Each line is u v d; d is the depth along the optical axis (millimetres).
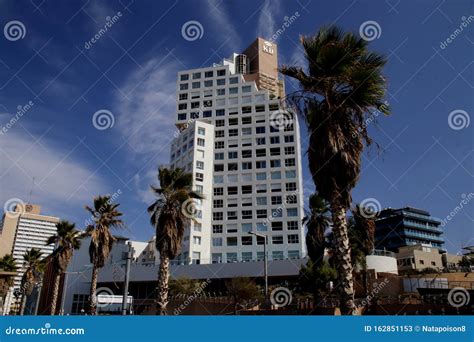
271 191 75250
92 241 31375
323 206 31672
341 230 10992
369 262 44219
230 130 82562
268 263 53031
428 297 23078
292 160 76625
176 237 23453
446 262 67250
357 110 11961
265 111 82062
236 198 76312
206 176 78188
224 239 73375
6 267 52188
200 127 81375
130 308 26625
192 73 91062
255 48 103938
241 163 79000
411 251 65188
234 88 86375
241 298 31500
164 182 24484
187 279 45062
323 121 11781
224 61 96250
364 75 11602
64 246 39594
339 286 10609
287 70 12555
